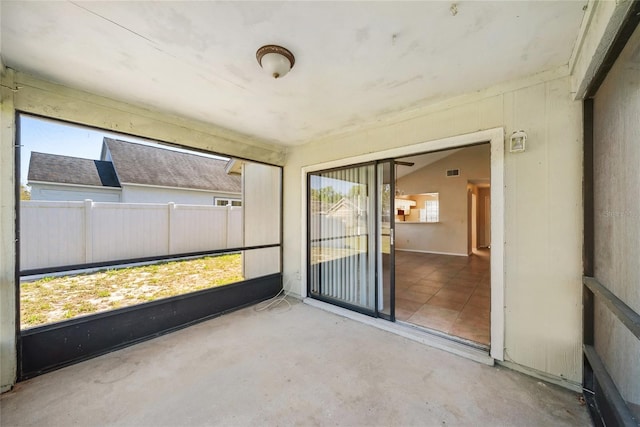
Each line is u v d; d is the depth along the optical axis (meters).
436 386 1.82
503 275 2.05
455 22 1.38
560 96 1.82
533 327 1.93
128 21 1.36
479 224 9.36
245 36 1.49
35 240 3.77
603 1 1.15
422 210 8.88
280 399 1.69
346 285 3.33
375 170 2.98
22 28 1.41
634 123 1.13
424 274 5.05
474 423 1.49
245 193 5.02
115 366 2.09
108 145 8.79
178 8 1.27
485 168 6.96
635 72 1.12
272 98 2.32
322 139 3.53
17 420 1.52
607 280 1.44
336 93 2.22
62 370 2.03
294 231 3.94
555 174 1.84
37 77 1.95
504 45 1.58
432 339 2.43
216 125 3.04
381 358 2.18
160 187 8.23
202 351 2.32
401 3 1.24
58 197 6.98
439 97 2.31
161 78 1.98
